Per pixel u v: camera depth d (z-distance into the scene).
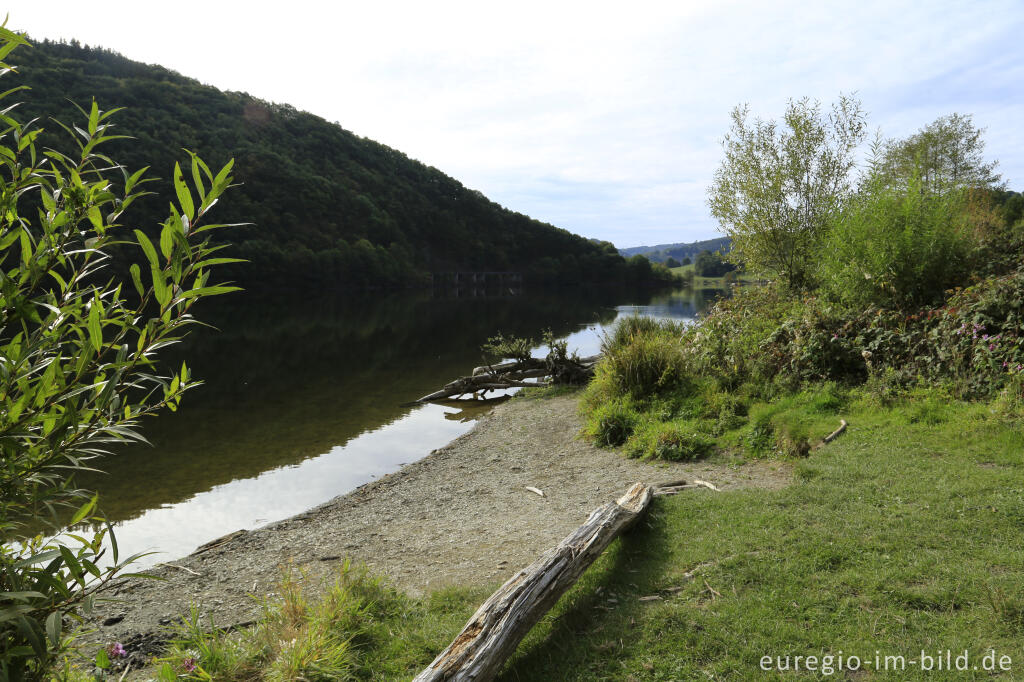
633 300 58.53
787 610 3.48
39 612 1.85
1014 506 4.35
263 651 3.41
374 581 4.20
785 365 8.76
